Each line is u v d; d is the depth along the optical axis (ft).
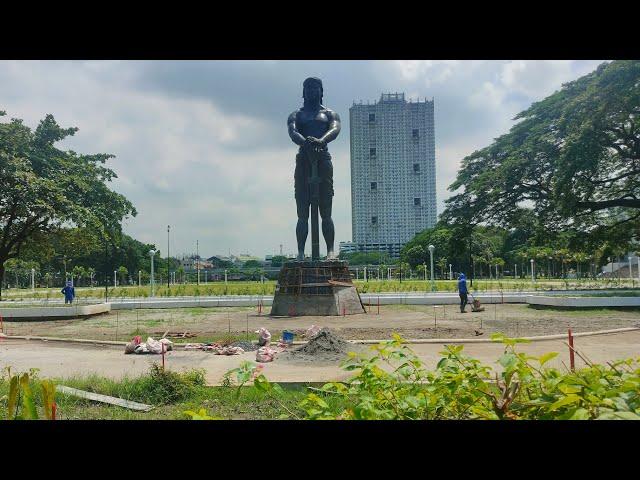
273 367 33.24
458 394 10.01
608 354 35.88
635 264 208.33
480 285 139.23
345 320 63.67
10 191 89.30
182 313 78.59
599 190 100.48
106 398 23.38
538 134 106.73
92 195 106.52
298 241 79.56
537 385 9.71
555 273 252.01
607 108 81.56
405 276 245.45
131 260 269.85
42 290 198.49
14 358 39.24
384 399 10.00
